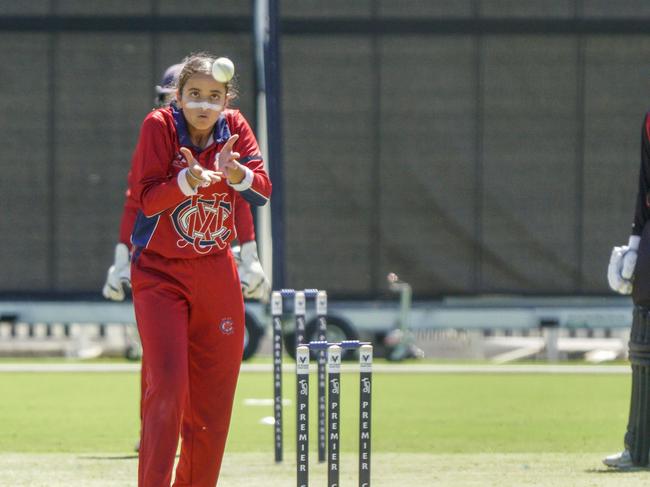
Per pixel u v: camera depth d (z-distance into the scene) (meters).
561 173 71.12
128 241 35.06
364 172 70.94
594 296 71.31
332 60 70.44
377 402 51.84
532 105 71.00
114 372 64.06
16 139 70.56
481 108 70.88
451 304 71.06
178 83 23.59
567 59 70.94
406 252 71.12
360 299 71.06
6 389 56.38
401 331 69.81
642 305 32.94
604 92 70.94
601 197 71.25
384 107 70.75
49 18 70.06
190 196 23.25
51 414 47.78
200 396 24.47
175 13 70.06
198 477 24.77
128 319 70.19
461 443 40.31
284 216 70.62
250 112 70.31
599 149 71.06
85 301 70.69
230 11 70.12
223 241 24.00
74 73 70.31
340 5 70.25
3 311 69.94
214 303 24.08
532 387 57.94
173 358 23.38
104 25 70.12
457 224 71.25
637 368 33.28
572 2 70.69
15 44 70.19
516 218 71.25
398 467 34.09
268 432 42.66
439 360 72.94
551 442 40.56
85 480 31.64
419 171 71.06
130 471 33.28
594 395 54.91
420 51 70.69
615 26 70.69
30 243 70.88
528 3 70.62
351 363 69.44
